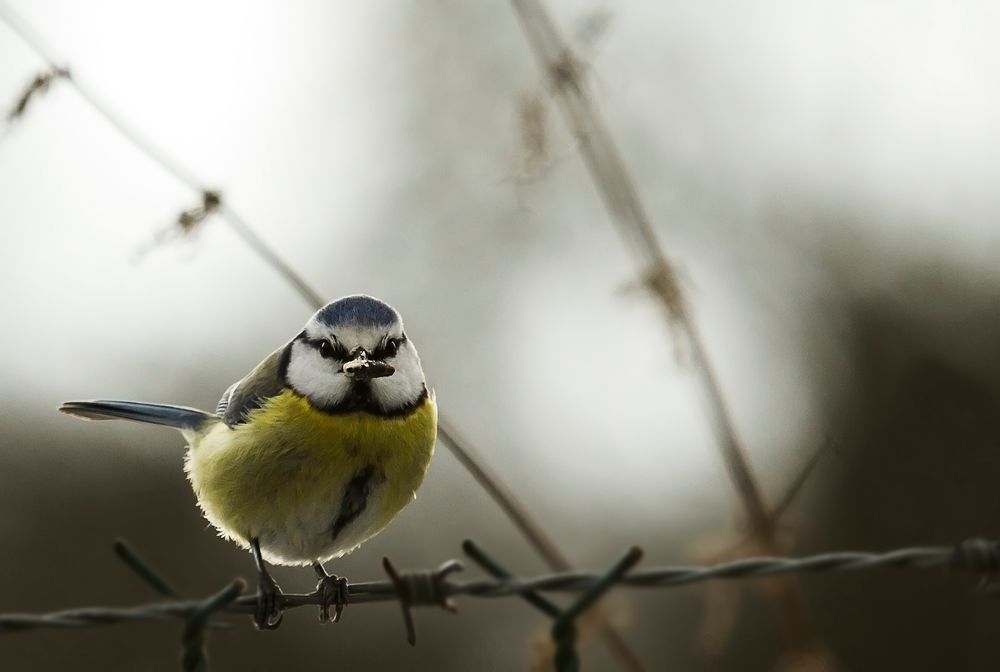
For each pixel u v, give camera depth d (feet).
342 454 21.84
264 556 23.09
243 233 24.62
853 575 47.21
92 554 48.11
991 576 16.84
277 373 22.77
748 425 48.24
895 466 49.70
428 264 54.70
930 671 44.80
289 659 45.11
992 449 48.80
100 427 50.06
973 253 51.19
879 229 52.24
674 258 45.80
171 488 49.16
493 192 54.08
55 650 44.98
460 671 45.09
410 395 22.71
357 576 45.65
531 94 25.89
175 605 16.47
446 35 56.13
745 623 43.24
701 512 45.88
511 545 45.91
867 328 51.67
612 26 45.06
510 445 50.52
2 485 48.52
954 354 50.62
